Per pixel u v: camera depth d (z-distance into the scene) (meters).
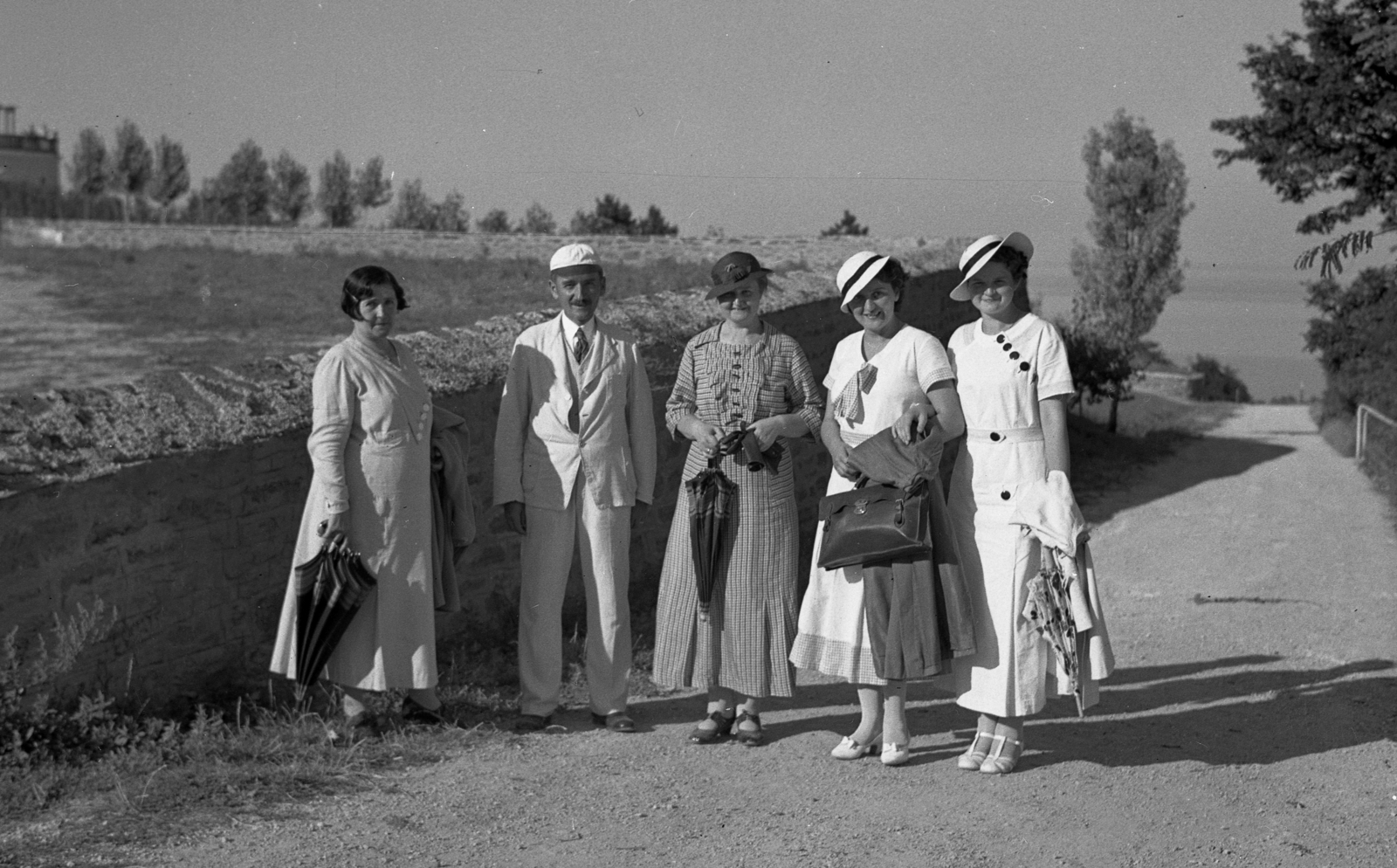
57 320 16.12
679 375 5.67
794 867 4.07
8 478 4.76
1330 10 22.23
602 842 4.25
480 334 7.45
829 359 11.05
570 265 5.55
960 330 5.32
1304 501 14.47
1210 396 48.53
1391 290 22.17
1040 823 4.51
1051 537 4.83
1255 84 23.75
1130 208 27.14
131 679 5.16
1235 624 8.13
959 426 5.07
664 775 4.95
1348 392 23.44
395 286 5.32
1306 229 23.55
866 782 4.93
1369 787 4.95
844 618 5.12
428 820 4.38
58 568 4.86
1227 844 4.34
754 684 5.28
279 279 19.27
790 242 20.34
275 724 5.20
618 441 5.60
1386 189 22.84
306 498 6.03
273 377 6.13
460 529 5.61
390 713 5.41
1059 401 5.02
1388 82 22.28
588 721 5.68
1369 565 10.48
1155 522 12.95
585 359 5.59
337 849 4.08
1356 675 6.74
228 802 4.39
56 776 4.44
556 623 5.58
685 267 19.23
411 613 5.25
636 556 8.30
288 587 5.25
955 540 5.12
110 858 3.89
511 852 4.13
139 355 14.84
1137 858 4.20
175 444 5.39
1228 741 5.57
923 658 4.88
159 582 5.29
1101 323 26.77
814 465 10.48
